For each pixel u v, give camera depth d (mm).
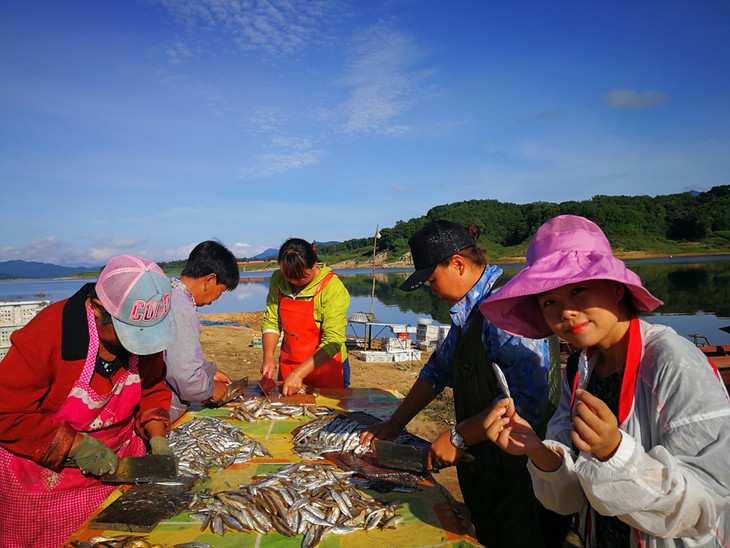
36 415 2531
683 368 1608
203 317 23391
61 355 2529
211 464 3061
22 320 8859
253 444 3359
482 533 2875
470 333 2865
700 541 1587
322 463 3107
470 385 2906
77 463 2598
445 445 2629
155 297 2562
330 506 2457
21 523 2631
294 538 2252
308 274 4828
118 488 2756
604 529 1942
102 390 2715
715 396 1564
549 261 1804
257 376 10633
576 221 1881
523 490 2705
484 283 2855
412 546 2178
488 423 1876
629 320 1852
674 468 1463
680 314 22203
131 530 2279
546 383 2611
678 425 1571
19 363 2426
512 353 2588
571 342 1835
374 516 2383
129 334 2502
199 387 3867
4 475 2576
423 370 3445
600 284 1737
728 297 28891
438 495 2658
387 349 13727
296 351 5277
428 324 15258
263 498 2500
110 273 2510
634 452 1506
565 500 1952
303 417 4082
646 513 1526
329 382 5230
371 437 3303
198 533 2285
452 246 2826
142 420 3059
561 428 2154
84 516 2754
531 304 2170
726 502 1480
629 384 1757
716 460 1480
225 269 3973
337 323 5094
